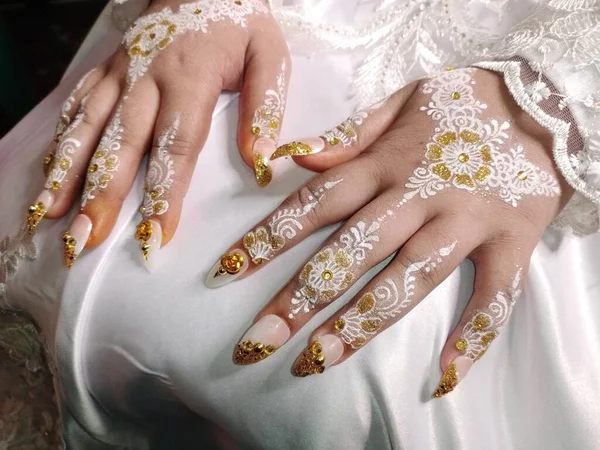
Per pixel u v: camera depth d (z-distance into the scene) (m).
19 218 0.31
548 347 0.28
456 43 0.35
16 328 0.32
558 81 0.28
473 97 0.29
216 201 0.29
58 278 0.28
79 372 0.29
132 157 0.29
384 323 0.26
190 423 0.32
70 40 0.89
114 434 0.33
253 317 0.26
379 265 0.27
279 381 0.26
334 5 0.35
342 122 0.31
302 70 0.34
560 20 0.30
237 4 0.33
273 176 0.29
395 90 0.34
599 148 0.28
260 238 0.27
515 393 0.28
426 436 0.26
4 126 0.74
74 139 0.30
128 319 0.27
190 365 0.26
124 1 0.36
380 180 0.28
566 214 0.30
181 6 0.33
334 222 0.28
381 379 0.26
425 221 0.27
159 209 0.28
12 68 0.69
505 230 0.28
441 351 0.27
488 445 0.27
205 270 0.27
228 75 0.32
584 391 0.28
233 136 0.31
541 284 0.29
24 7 0.94
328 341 0.25
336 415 0.26
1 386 0.34
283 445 0.26
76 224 0.27
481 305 0.27
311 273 0.26
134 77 0.31
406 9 0.35
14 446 0.34
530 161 0.28
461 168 0.28
